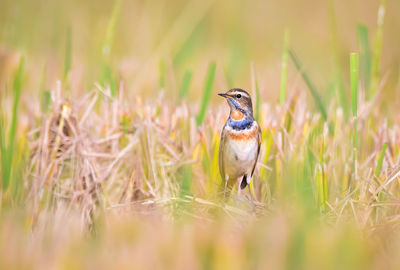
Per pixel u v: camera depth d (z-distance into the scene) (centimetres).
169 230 948
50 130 1201
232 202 1114
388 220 1033
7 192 1151
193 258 822
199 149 1204
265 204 1090
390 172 1135
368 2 2619
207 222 1020
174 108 1309
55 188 1143
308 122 1227
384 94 1530
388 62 2159
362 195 1080
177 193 1125
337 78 1366
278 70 2144
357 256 848
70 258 827
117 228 939
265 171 1176
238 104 1107
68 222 1087
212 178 1171
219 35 2506
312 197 1066
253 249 844
